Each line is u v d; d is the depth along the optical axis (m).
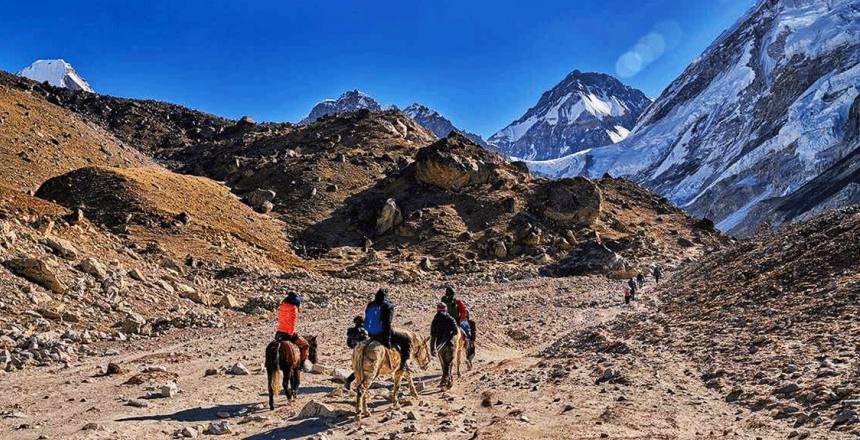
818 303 19.83
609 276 68.00
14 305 26.36
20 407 14.43
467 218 87.06
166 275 40.84
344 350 23.67
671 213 108.25
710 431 10.41
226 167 110.44
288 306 15.11
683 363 16.97
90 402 14.91
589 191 89.75
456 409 14.02
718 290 31.09
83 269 33.88
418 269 69.50
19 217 38.78
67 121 116.88
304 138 134.88
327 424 12.48
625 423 11.18
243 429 12.33
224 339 27.03
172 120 191.00
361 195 97.06
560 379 16.73
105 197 68.44
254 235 76.00
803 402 11.04
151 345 25.58
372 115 143.12
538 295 51.94
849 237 27.62
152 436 11.74
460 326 20.58
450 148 100.25
